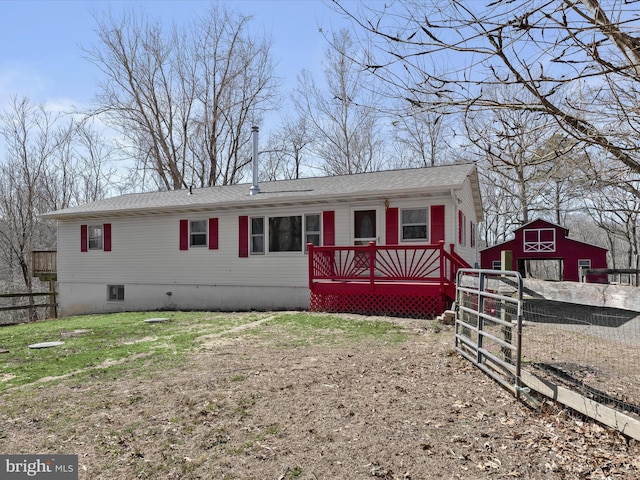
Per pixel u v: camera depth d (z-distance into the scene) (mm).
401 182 12234
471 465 3246
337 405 4410
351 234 12305
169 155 27016
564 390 4035
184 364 6223
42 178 28125
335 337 7906
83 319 12914
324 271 12094
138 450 3600
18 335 9891
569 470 3150
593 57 2496
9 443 3795
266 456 3445
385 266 11828
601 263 17641
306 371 5617
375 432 3797
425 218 11570
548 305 9703
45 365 6496
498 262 19391
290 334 8367
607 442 3514
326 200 12359
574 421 3895
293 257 13070
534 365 5730
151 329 9805
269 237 13406
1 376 5965
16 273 28031
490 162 3590
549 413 4082
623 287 3727
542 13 2406
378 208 12039
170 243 14734
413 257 10727
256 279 13516
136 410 4457
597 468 3162
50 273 17078
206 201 13938
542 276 34344
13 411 4535
